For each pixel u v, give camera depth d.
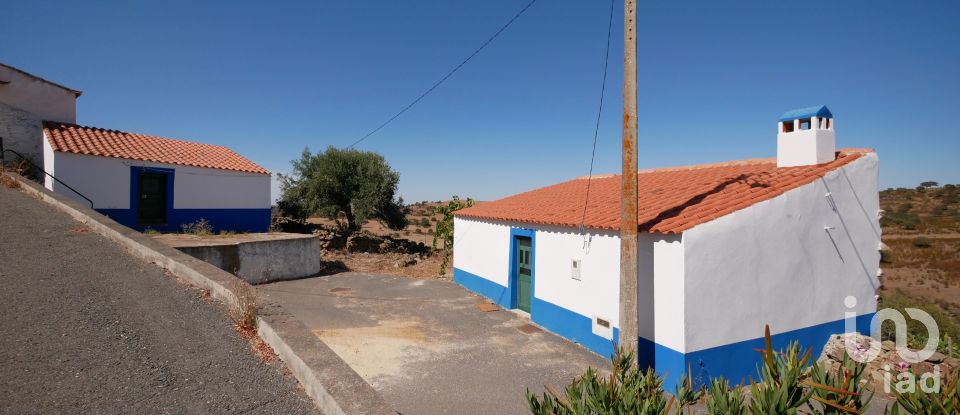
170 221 15.96
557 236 9.61
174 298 5.80
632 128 6.65
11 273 5.81
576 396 2.95
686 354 6.59
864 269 8.48
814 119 8.46
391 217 25.70
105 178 14.55
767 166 9.51
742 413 2.56
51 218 9.02
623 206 6.71
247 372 4.25
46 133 14.50
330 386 3.69
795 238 7.62
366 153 25.48
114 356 4.18
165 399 3.63
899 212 46.72
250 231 17.88
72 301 5.22
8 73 14.75
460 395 6.39
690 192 8.83
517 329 9.69
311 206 23.50
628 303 6.62
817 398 2.48
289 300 11.39
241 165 18.20
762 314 7.26
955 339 8.70
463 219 14.22
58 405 3.35
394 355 7.84
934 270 25.83
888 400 6.26
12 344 4.10
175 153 17.12
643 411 2.71
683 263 6.59
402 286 13.71
